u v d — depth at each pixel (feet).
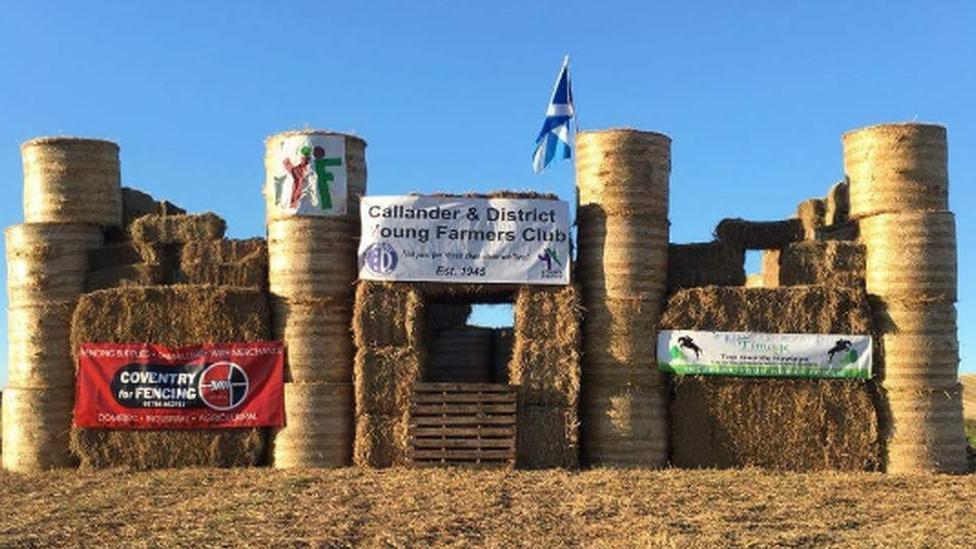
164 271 61.52
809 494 49.16
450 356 71.87
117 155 64.28
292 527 40.65
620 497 47.21
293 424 58.13
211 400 58.65
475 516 42.80
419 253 58.70
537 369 58.08
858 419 58.39
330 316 59.16
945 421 58.13
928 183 59.16
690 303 59.11
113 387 58.70
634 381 58.65
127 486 51.90
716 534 39.37
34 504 47.34
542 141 69.21
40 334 60.44
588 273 60.08
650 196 60.03
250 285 60.39
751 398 58.65
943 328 58.65
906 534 39.78
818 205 64.03
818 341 58.59
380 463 57.41
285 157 59.52
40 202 61.67
